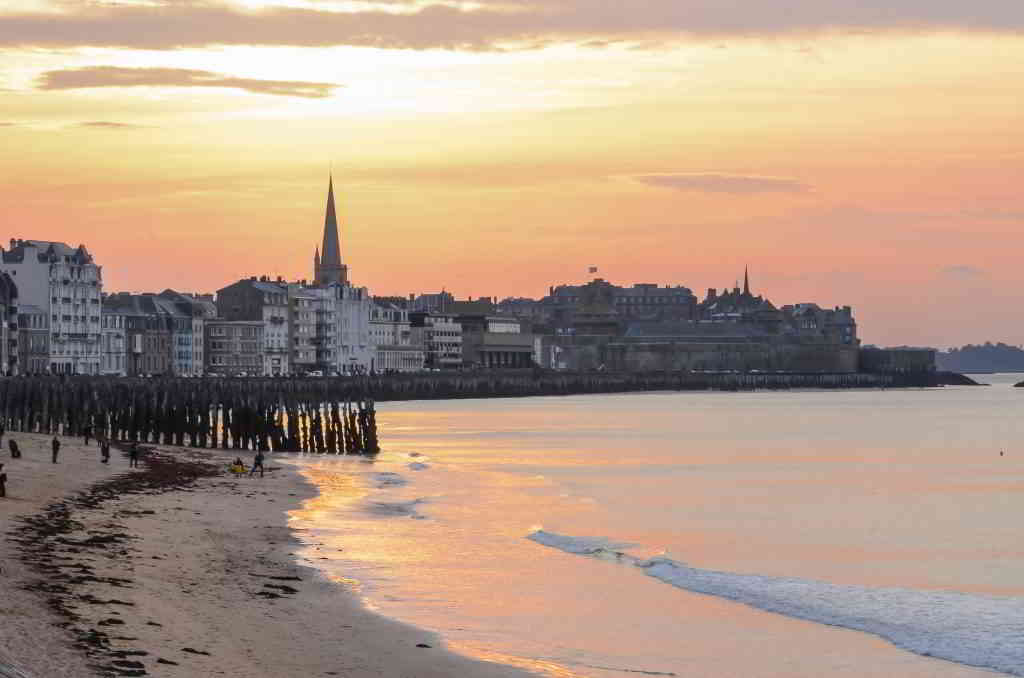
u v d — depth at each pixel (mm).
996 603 70750
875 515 114000
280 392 187750
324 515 92750
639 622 62844
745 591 72438
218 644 48438
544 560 79625
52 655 43438
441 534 88062
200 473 114125
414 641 54062
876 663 56812
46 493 85125
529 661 53000
